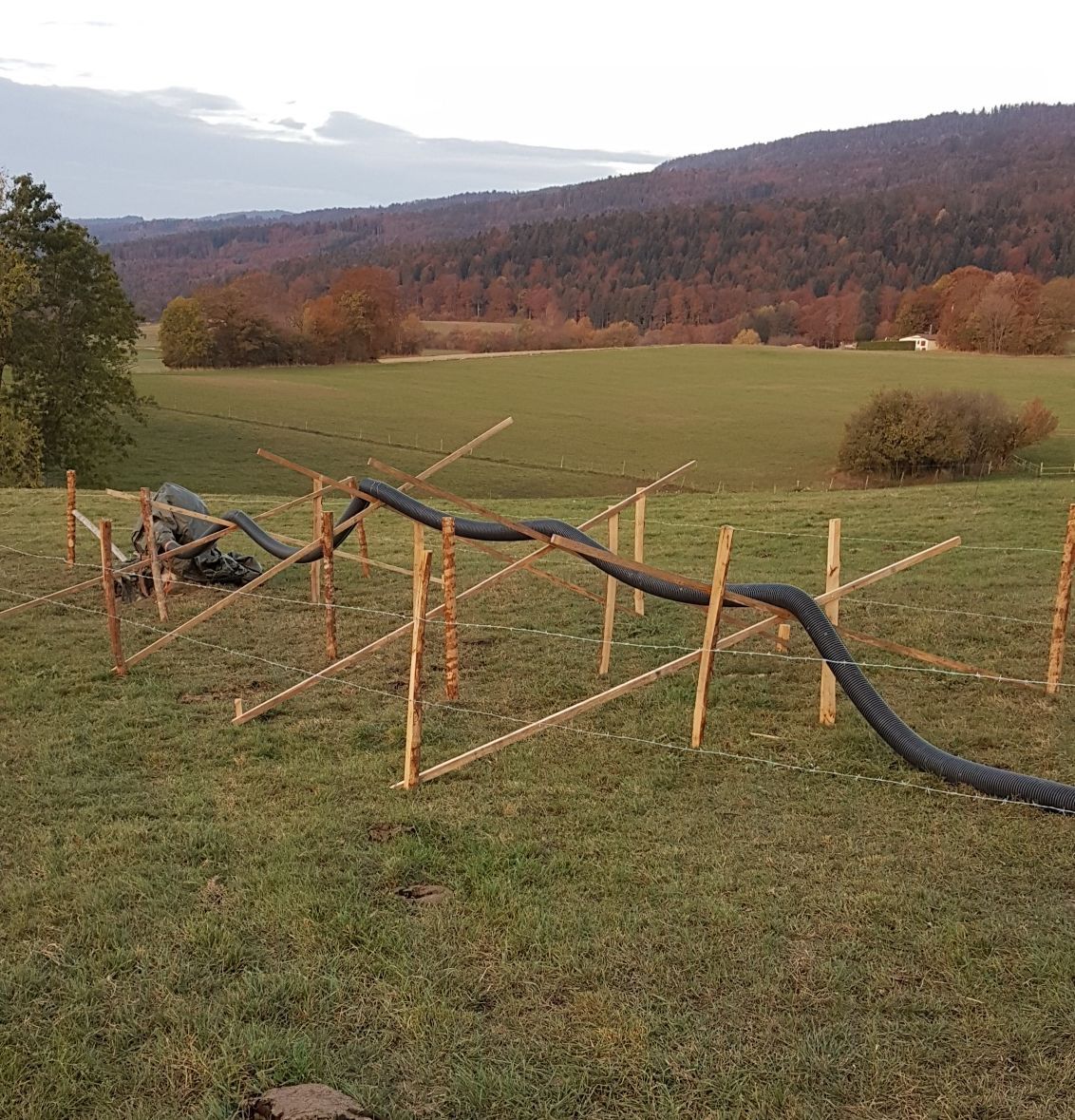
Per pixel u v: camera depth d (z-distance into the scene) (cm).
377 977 589
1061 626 1022
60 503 2358
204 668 1193
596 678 1132
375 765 898
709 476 5144
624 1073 514
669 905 661
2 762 918
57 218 4341
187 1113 491
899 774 864
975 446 5031
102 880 699
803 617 947
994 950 609
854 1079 510
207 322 9581
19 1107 495
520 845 741
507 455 5538
